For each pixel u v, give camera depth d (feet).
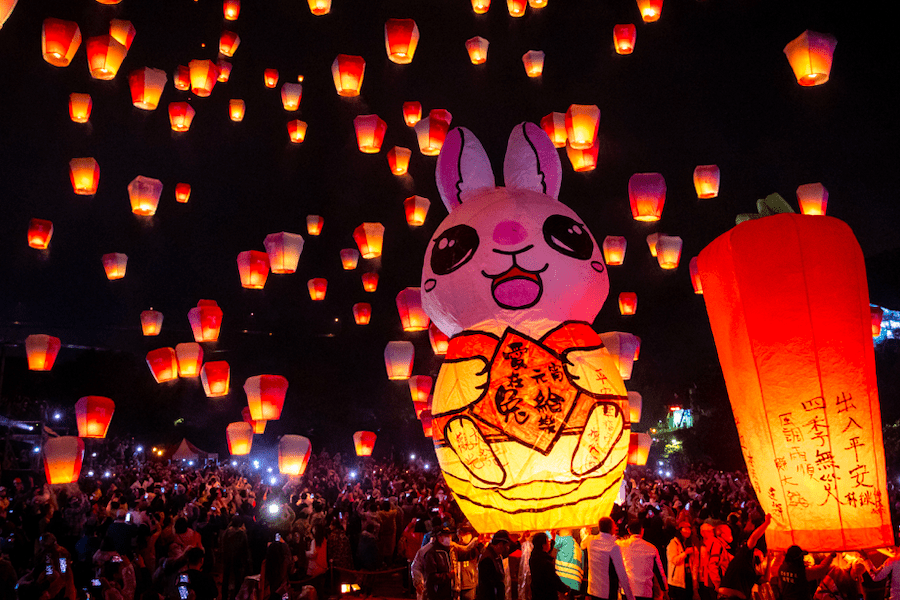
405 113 45.11
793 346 17.31
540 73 43.04
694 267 40.09
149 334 50.31
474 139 23.32
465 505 19.56
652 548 20.80
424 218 43.80
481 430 19.04
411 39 37.11
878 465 17.29
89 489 56.75
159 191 40.96
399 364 37.06
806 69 32.40
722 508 39.17
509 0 43.21
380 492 50.67
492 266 20.26
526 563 22.09
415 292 37.22
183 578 18.76
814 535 17.22
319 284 53.98
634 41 42.86
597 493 18.99
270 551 26.89
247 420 48.62
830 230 17.75
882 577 19.70
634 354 34.81
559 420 18.81
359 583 35.70
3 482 62.85
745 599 21.54
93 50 36.37
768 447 17.69
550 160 22.85
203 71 45.68
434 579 24.22
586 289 20.61
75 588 22.91
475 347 19.81
